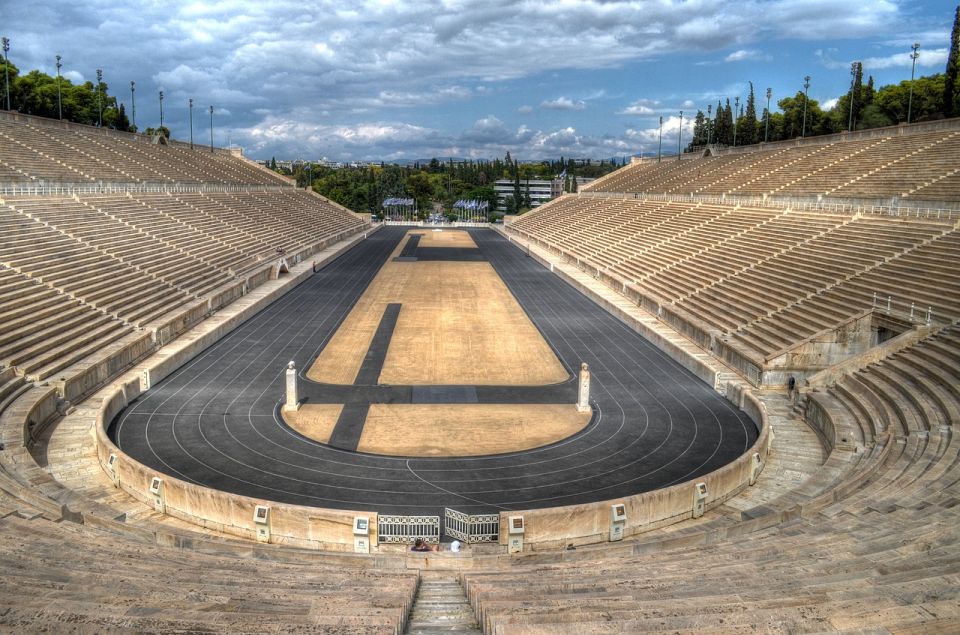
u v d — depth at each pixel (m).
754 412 27.94
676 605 10.07
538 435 26.34
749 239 53.22
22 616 9.15
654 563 13.95
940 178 47.91
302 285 62.19
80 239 46.28
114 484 21.44
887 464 20.23
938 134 58.88
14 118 71.62
